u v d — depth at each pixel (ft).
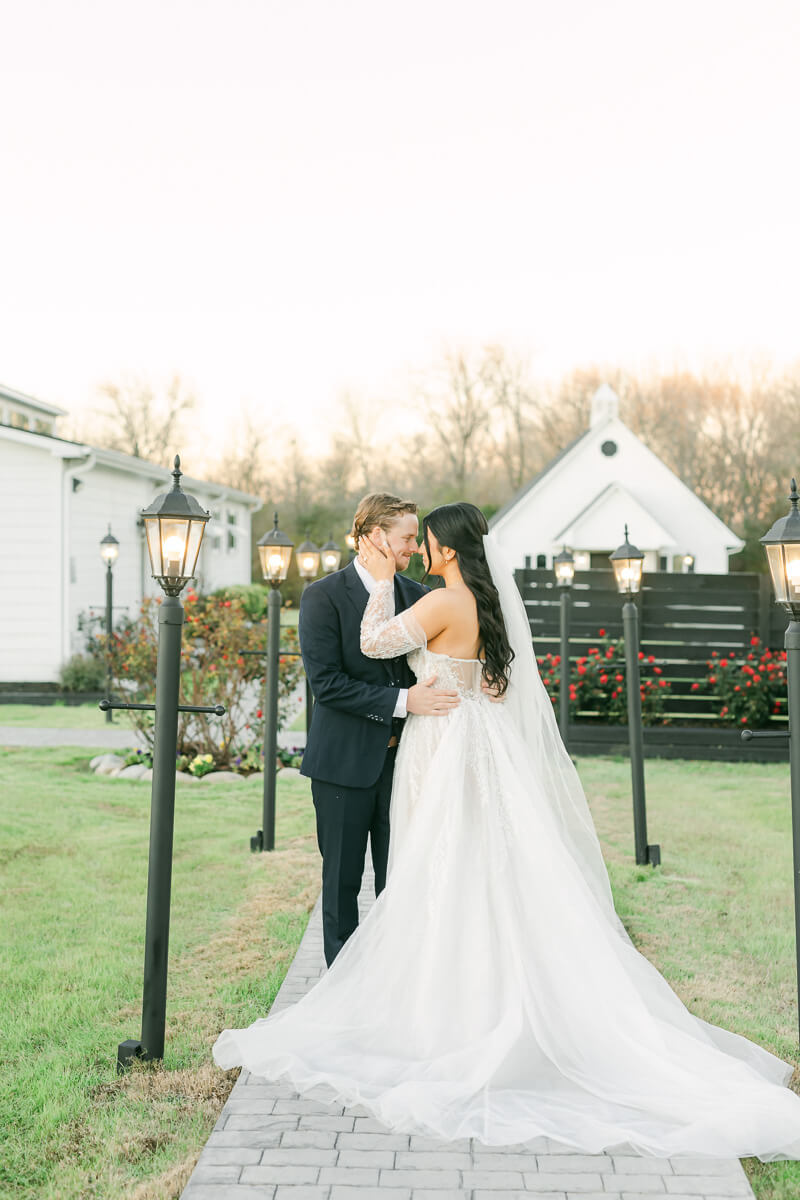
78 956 14.83
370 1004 10.34
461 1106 9.16
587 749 36.91
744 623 37.60
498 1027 9.79
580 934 10.16
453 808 10.53
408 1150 8.52
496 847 10.38
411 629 11.17
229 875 19.71
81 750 36.24
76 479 55.06
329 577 12.28
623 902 18.02
